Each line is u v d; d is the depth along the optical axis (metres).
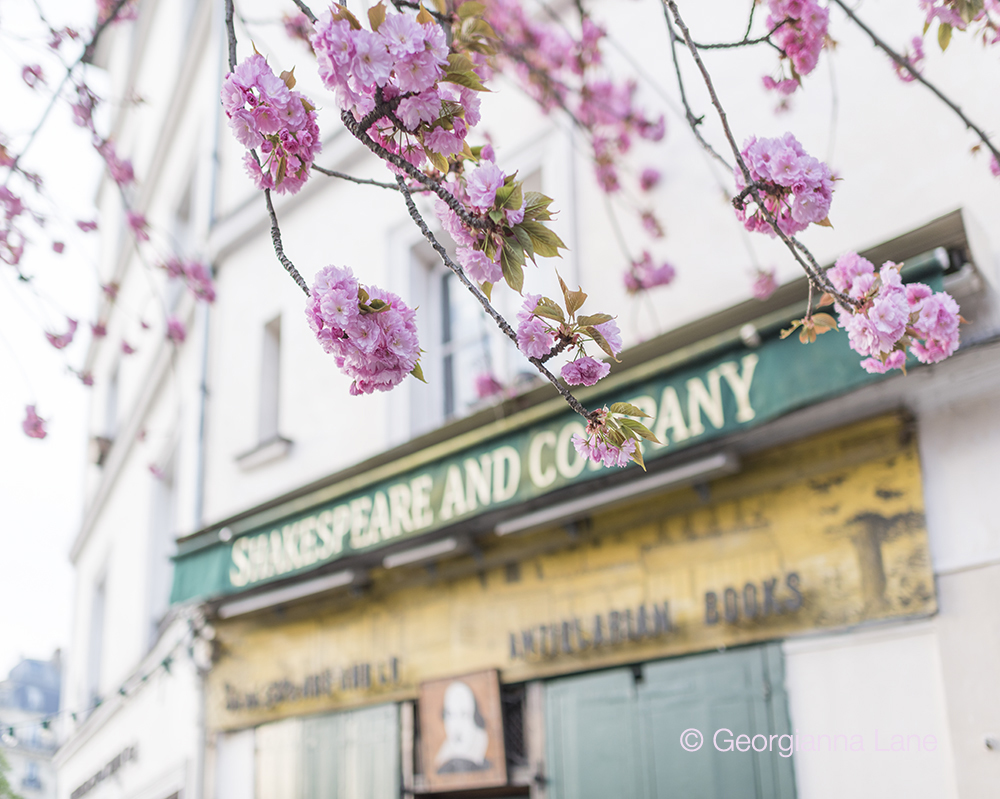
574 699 4.86
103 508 14.03
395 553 5.77
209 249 9.16
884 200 4.53
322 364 7.58
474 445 5.05
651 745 4.48
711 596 4.40
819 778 3.93
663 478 4.40
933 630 3.77
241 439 8.27
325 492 5.90
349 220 7.73
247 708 6.82
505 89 6.52
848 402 4.00
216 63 9.89
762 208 2.20
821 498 4.16
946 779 3.62
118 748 9.43
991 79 4.29
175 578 6.92
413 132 1.81
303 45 5.68
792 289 3.95
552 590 5.09
